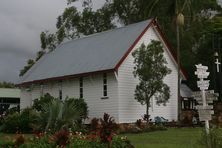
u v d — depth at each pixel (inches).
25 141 551.8
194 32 2059.5
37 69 1702.8
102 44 1486.2
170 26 1948.8
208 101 602.9
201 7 2023.9
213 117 1149.1
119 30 1503.4
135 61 1269.7
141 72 1245.1
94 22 2269.9
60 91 1503.4
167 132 1079.0
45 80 1537.9
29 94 1689.2
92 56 1443.2
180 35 1948.8
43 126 948.0
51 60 1696.6
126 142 565.3
